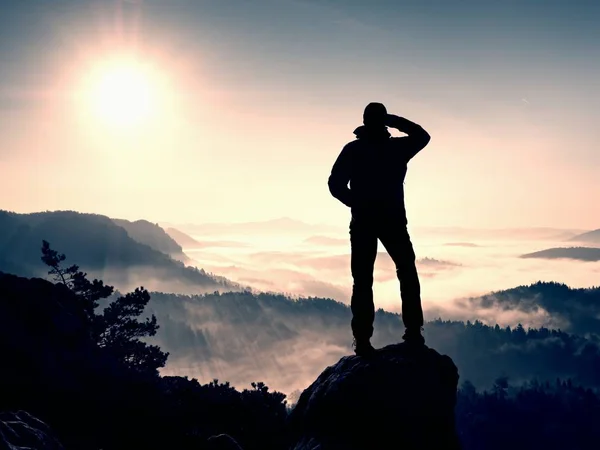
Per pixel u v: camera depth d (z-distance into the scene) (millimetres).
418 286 6621
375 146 6672
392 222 6574
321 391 6195
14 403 23672
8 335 28234
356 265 6629
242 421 30594
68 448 21438
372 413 5836
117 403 27297
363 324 6520
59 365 28922
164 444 25016
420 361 6195
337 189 6660
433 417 5902
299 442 6090
